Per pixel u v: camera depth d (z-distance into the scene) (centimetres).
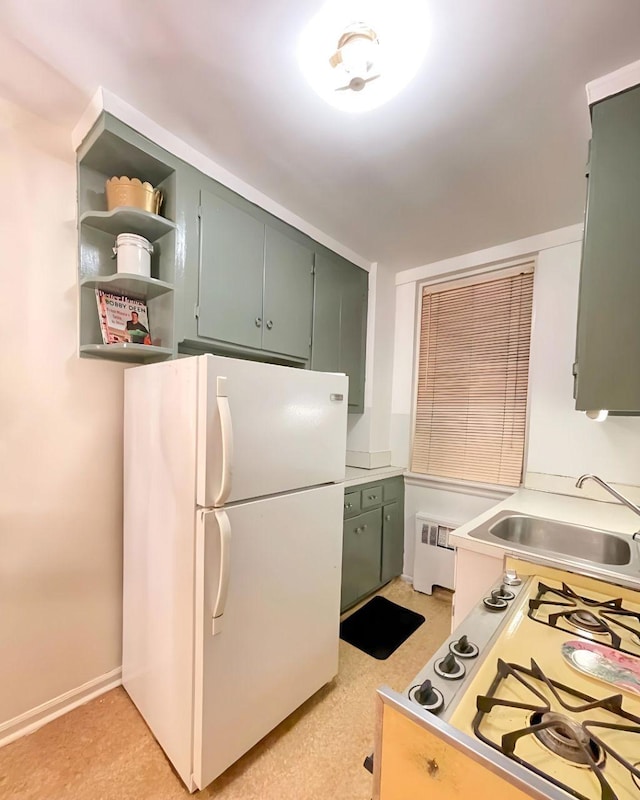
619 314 108
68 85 129
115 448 170
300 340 219
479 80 118
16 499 144
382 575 264
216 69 118
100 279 147
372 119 136
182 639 124
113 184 147
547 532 161
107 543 169
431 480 274
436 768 56
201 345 174
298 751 140
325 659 164
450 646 79
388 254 262
